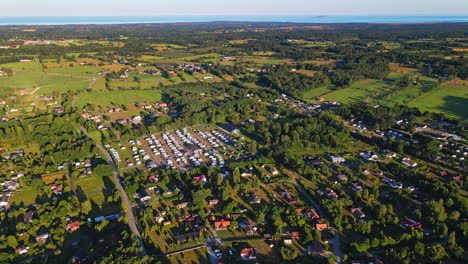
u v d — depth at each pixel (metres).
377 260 122.06
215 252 128.88
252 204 161.00
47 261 123.38
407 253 123.88
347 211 155.62
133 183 176.75
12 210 154.88
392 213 153.62
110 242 134.50
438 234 136.88
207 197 166.12
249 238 137.12
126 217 146.50
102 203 161.75
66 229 141.12
